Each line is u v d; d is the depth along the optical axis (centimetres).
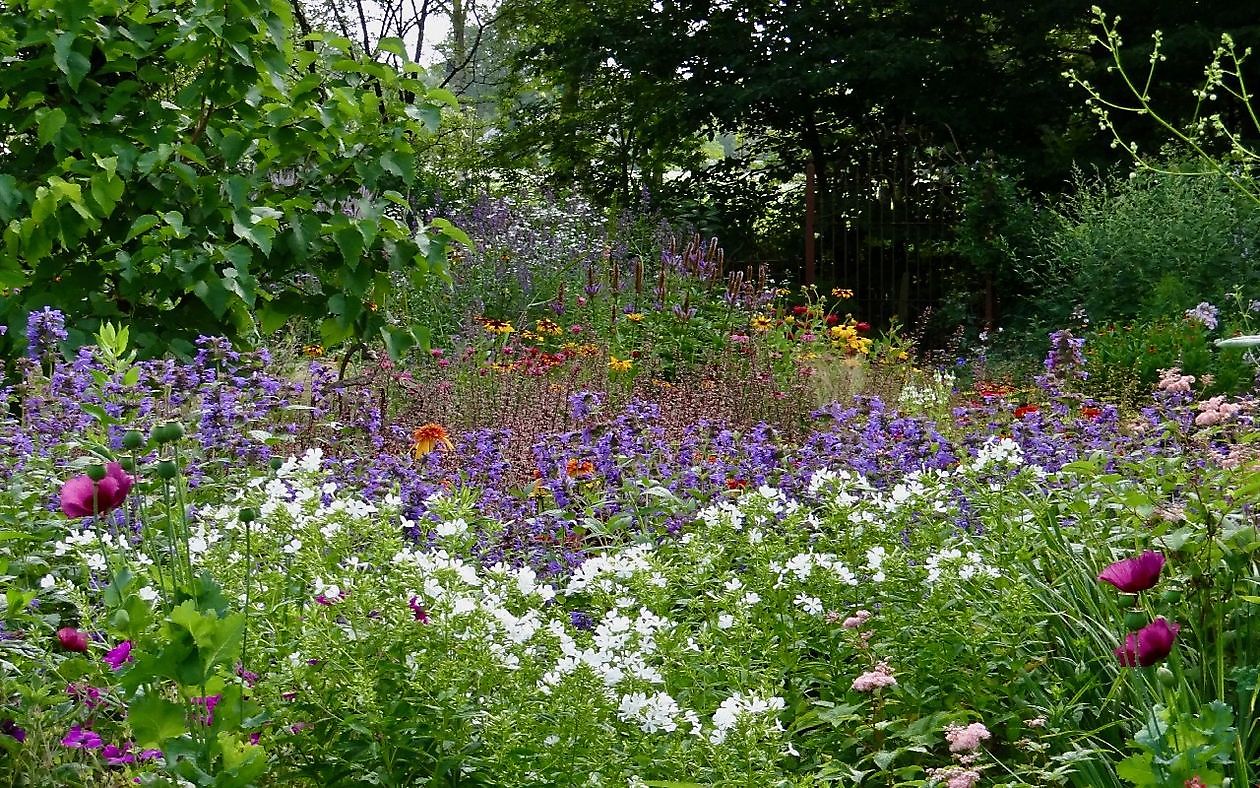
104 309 523
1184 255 1173
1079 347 733
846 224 1666
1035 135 1822
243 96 562
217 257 530
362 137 582
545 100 2158
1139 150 1686
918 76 1773
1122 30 1717
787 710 307
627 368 775
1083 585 348
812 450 495
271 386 487
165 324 541
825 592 329
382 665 246
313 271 588
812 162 1642
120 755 243
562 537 407
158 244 524
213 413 437
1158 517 347
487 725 241
